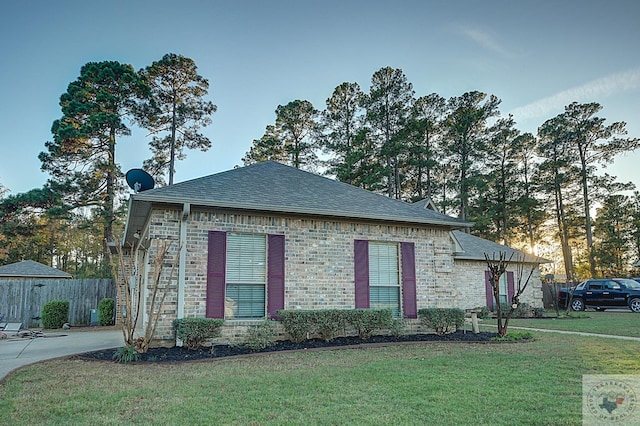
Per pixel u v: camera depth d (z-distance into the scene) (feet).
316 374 22.02
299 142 119.55
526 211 126.52
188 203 30.73
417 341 34.37
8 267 71.10
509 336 35.58
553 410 15.92
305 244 35.58
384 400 17.28
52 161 83.30
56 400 17.29
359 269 37.37
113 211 86.99
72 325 57.11
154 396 17.87
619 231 128.77
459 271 65.87
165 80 101.14
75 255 143.54
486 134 120.88
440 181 124.47
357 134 105.19
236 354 28.12
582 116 123.13
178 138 103.91
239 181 37.47
